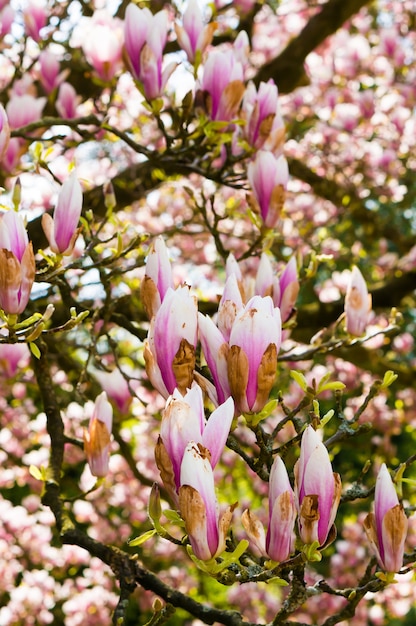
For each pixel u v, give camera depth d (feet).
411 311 32.48
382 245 29.81
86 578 26.48
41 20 13.11
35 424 23.38
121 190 16.08
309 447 5.23
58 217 7.39
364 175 27.27
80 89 17.65
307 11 27.73
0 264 6.26
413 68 27.37
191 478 4.69
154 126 22.74
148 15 9.32
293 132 26.91
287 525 5.24
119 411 10.94
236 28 20.24
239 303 5.88
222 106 9.45
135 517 26.76
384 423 24.93
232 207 13.47
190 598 8.41
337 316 19.29
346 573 25.48
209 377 6.35
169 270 6.27
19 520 25.29
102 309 10.48
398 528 5.54
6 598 26.81
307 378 22.03
